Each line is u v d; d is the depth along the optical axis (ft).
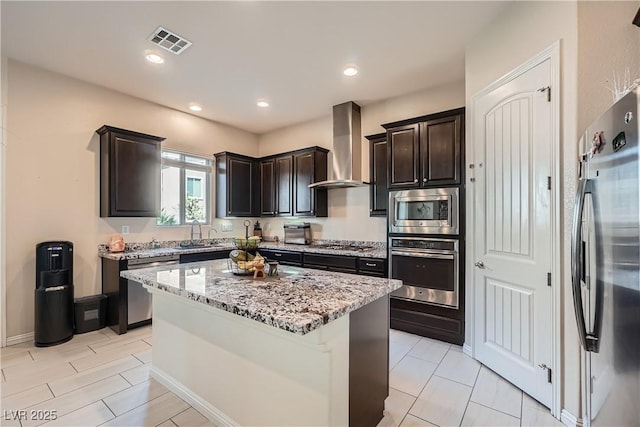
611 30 5.81
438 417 6.31
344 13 7.84
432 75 11.24
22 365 8.50
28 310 10.18
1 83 9.68
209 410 6.30
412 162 11.03
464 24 8.32
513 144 7.50
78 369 8.29
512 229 7.54
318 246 14.57
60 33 8.56
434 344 10.00
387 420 6.21
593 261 4.23
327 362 4.63
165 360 7.47
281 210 16.19
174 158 14.87
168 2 7.36
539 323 6.78
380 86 12.17
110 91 12.23
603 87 5.82
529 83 7.04
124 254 11.33
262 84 11.93
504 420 6.24
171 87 12.12
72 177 11.19
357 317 5.38
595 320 4.17
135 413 6.46
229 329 5.96
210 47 9.34
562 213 6.28
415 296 10.78
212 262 8.99
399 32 8.66
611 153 3.66
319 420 4.72
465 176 9.75
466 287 9.30
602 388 4.00
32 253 10.28
